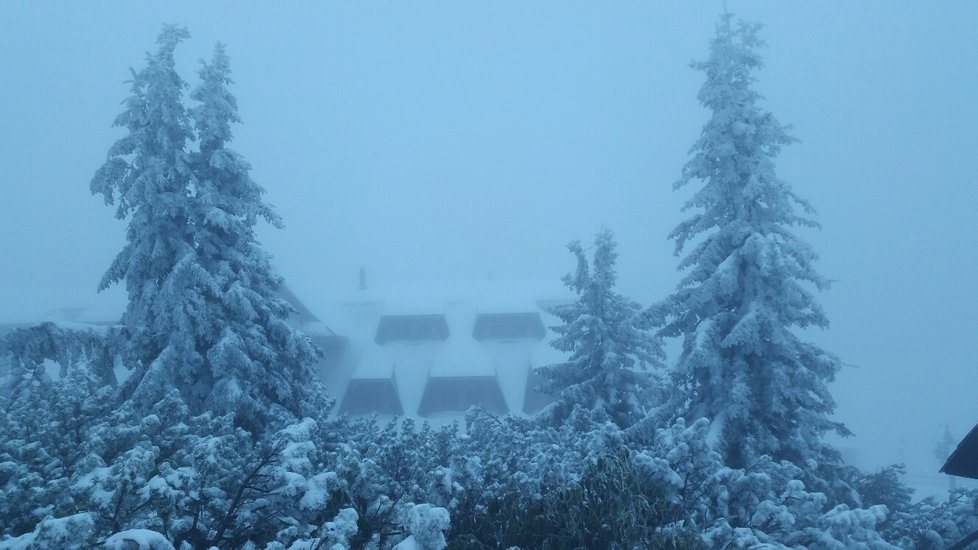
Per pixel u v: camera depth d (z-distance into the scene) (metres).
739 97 16.23
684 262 16.98
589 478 8.04
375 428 14.73
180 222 16.05
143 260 15.19
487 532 7.51
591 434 11.65
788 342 15.20
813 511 8.72
